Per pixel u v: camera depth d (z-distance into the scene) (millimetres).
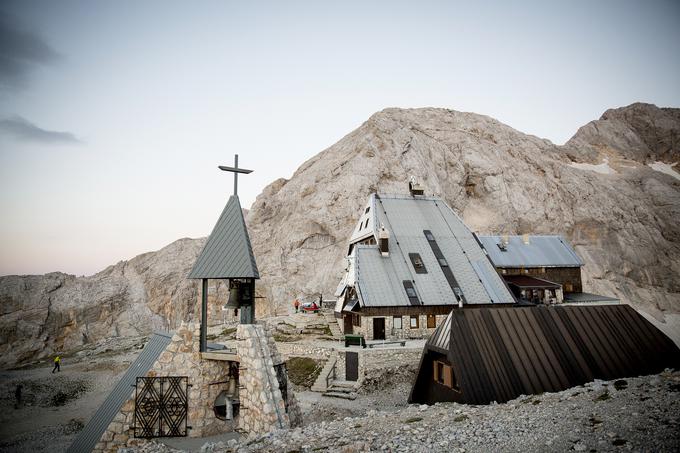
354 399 32219
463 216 102688
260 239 101250
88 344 76000
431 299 44344
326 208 94750
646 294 93625
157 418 16500
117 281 101188
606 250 102312
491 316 20031
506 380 17516
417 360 36594
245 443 13508
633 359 19219
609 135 158000
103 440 16234
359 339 39438
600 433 10016
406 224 54375
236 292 17172
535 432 11062
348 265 52094
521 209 104812
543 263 63438
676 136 154875
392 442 12195
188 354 17203
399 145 105688
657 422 9883
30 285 91062
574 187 113438
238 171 18875
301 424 17969
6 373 51562
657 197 121312
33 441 31531
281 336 48406
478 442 11164
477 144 119125
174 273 106812
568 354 18969
